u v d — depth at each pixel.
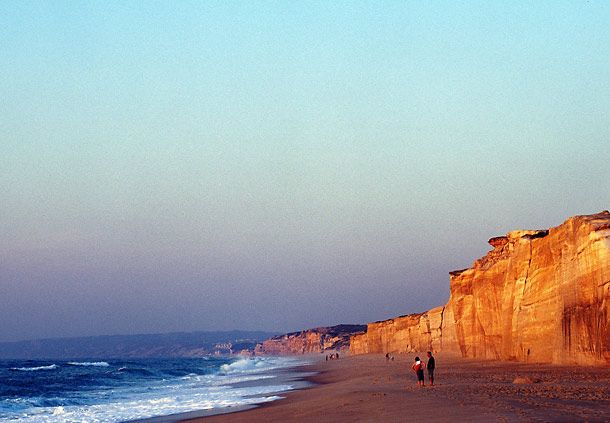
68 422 34.31
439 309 108.94
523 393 25.05
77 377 90.69
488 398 23.45
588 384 27.95
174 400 45.88
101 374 100.69
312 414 27.09
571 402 20.75
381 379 45.84
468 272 74.50
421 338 115.38
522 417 17.23
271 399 41.50
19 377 93.00
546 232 54.28
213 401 43.19
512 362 55.34
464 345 74.56
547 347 48.03
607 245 36.53
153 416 35.69
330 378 63.28
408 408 22.86
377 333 150.75
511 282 57.88
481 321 67.75
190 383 71.38
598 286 37.34
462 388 30.20
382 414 22.25
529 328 52.22
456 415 19.17
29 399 50.16
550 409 18.78
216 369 123.50
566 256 43.06
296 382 60.94
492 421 16.98
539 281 50.53
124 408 41.00
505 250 67.56
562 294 43.94
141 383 75.12
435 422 18.27
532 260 53.31
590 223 38.94
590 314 38.59
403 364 78.75
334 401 30.86
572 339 41.81
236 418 30.62
